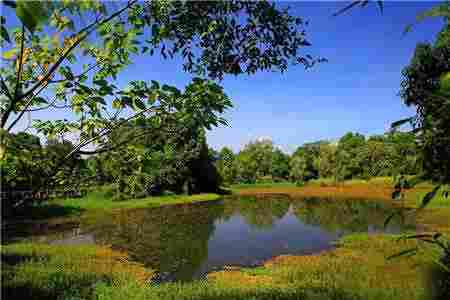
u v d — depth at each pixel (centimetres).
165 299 943
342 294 950
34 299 891
